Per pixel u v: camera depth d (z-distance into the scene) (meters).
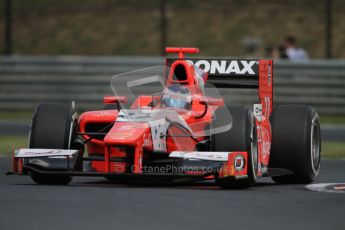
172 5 107.69
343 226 22.73
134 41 101.81
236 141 30.88
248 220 23.19
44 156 30.22
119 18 106.69
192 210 24.67
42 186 30.50
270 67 37.38
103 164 31.56
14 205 24.98
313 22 103.50
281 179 36.00
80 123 32.41
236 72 36.69
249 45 96.19
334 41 99.88
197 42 100.56
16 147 51.31
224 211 24.67
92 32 104.31
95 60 76.31
